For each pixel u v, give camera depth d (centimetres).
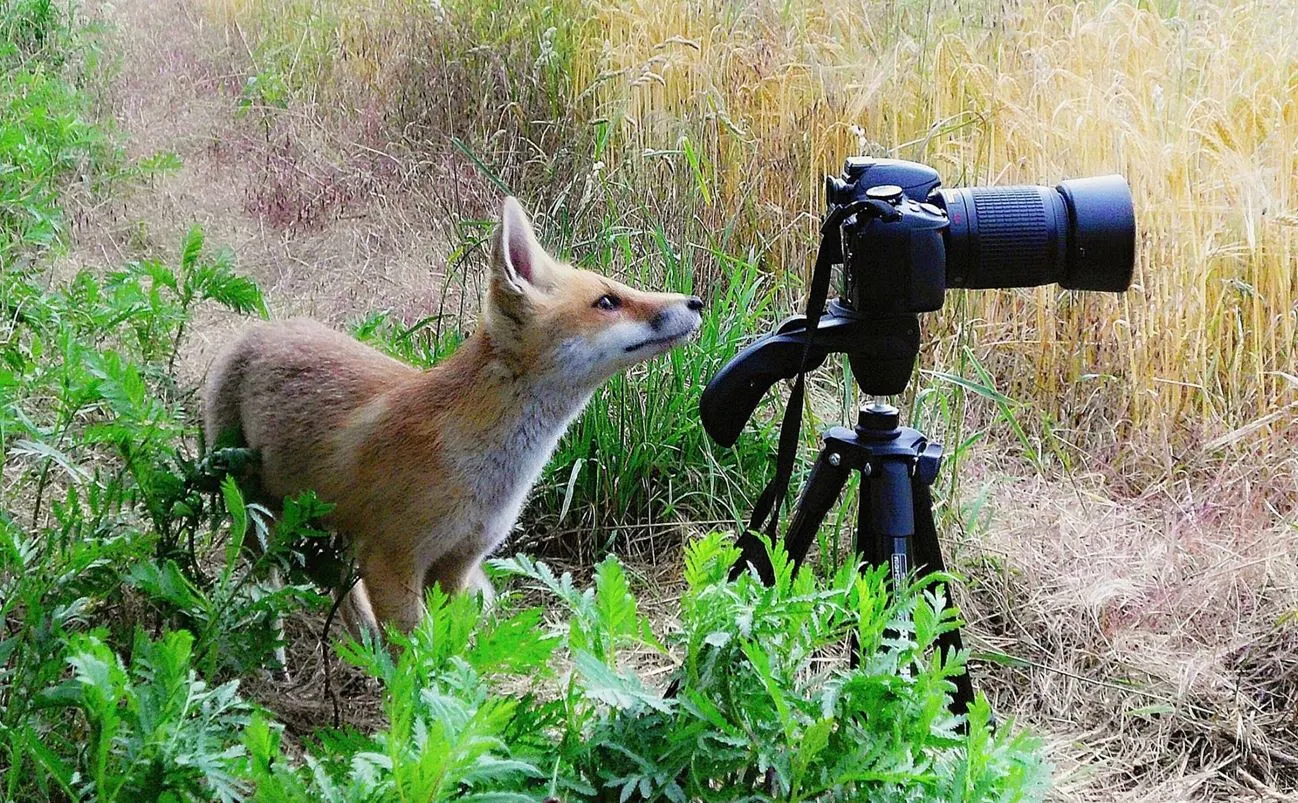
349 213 692
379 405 344
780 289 558
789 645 245
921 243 267
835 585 256
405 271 623
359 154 754
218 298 420
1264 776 342
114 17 1021
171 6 1055
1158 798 328
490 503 346
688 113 636
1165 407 505
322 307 607
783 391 498
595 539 448
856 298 277
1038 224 277
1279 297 507
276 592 277
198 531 399
